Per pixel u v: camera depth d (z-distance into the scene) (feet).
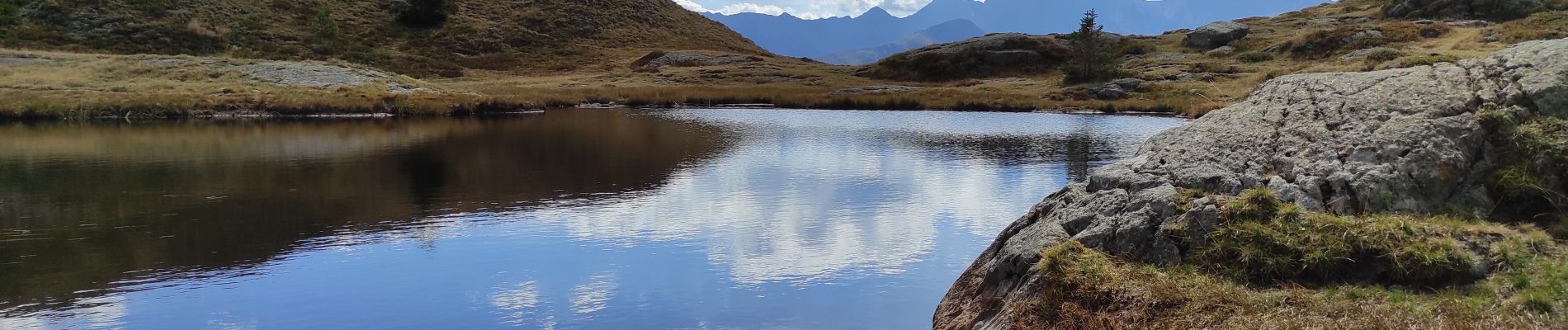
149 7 231.71
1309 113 31.65
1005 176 67.41
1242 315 20.75
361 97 136.98
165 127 106.52
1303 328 19.66
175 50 215.92
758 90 194.90
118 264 36.88
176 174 63.41
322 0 273.13
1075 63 200.34
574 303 32.14
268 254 38.78
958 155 81.82
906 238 43.83
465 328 29.40
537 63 255.29
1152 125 119.85
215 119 120.67
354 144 86.07
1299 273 22.98
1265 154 29.71
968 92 189.57
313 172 65.21
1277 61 198.90
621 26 304.09
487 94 163.63
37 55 152.76
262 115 124.77
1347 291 21.72
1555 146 26.91
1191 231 24.98
